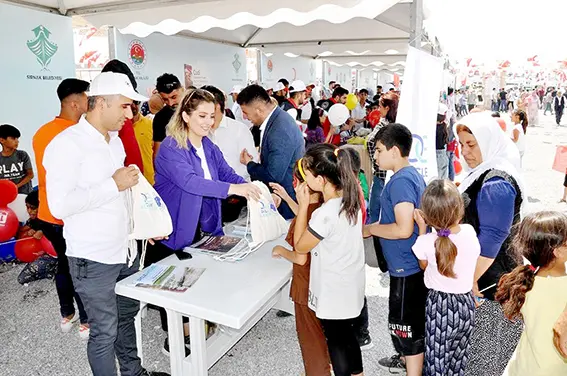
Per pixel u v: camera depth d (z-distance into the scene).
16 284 3.77
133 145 3.14
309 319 2.04
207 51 7.39
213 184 2.17
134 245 2.11
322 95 12.15
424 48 4.26
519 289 1.52
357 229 1.91
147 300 1.83
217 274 2.03
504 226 1.80
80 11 4.58
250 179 3.51
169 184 2.30
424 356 2.04
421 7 2.96
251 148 3.57
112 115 1.81
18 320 3.15
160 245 2.39
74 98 2.56
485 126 1.92
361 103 9.45
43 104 4.60
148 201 2.00
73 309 3.01
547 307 1.44
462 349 1.93
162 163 2.23
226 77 7.93
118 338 2.14
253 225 2.16
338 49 7.75
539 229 1.50
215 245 2.39
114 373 2.03
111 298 1.95
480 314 1.99
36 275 3.77
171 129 2.24
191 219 2.33
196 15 3.96
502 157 1.93
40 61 4.52
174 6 3.98
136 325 2.33
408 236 1.91
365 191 3.82
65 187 1.70
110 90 1.77
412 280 2.04
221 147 3.43
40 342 2.86
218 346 2.39
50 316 3.21
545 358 1.43
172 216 2.33
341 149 1.92
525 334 1.54
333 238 1.85
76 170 1.73
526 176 8.48
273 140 3.02
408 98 2.94
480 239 1.84
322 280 1.89
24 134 4.44
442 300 1.87
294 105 6.57
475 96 19.92
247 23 4.07
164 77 3.40
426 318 1.94
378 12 3.25
